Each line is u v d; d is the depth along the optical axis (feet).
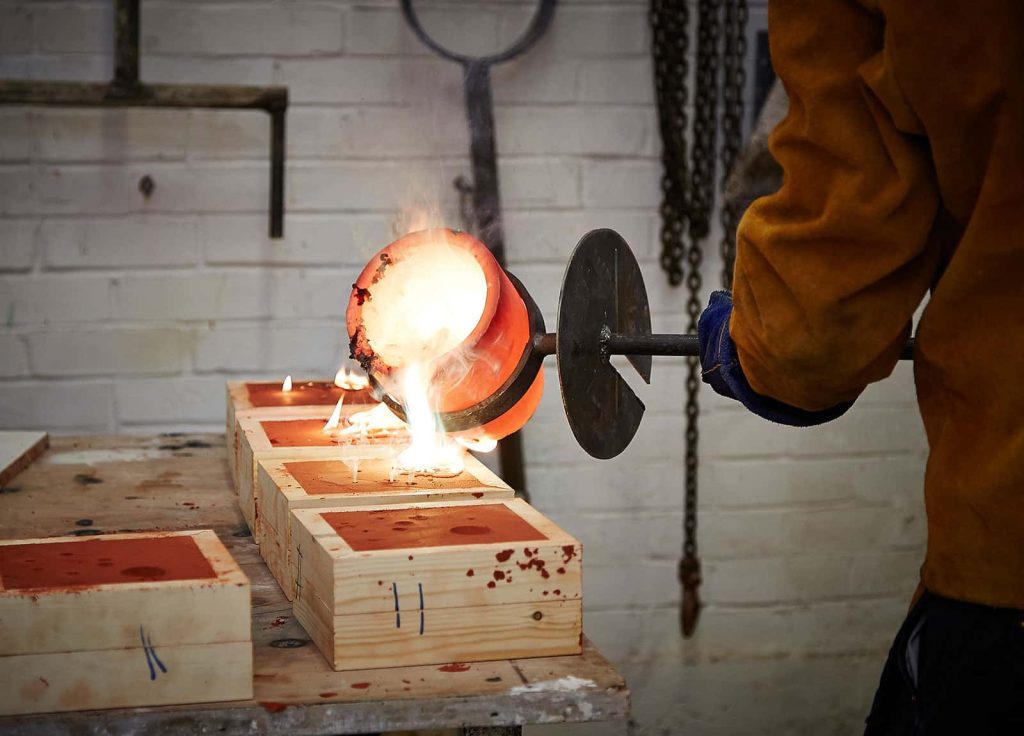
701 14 7.10
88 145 6.84
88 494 4.74
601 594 7.62
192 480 5.03
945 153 2.78
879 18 2.84
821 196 2.89
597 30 7.16
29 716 2.79
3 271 6.85
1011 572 2.94
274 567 3.82
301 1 6.92
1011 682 2.96
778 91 6.81
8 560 3.05
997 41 2.68
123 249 6.95
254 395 5.33
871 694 7.89
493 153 7.00
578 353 3.47
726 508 7.64
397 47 7.02
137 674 2.84
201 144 6.94
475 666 3.08
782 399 3.12
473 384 3.65
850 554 7.77
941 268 3.06
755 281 2.99
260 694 2.91
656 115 7.27
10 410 6.96
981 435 2.95
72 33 6.77
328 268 7.14
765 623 7.77
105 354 7.02
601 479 7.51
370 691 2.93
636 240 7.36
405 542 3.16
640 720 7.73
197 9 6.86
